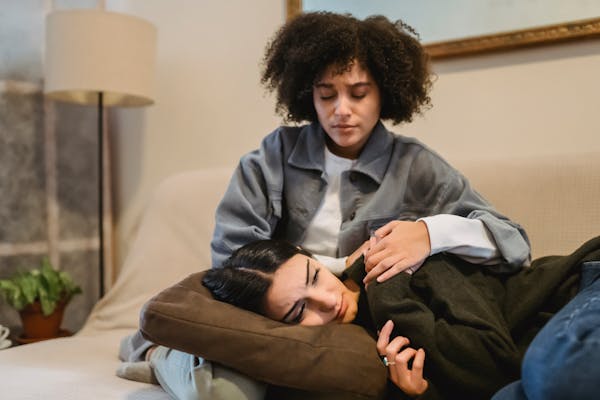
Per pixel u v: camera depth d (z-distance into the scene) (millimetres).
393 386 895
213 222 1639
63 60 1736
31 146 1912
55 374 1144
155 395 1020
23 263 1887
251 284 917
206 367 854
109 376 1145
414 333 860
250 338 826
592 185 1195
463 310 880
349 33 1088
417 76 1204
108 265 2172
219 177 1691
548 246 1205
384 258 962
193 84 1996
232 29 1904
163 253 1675
